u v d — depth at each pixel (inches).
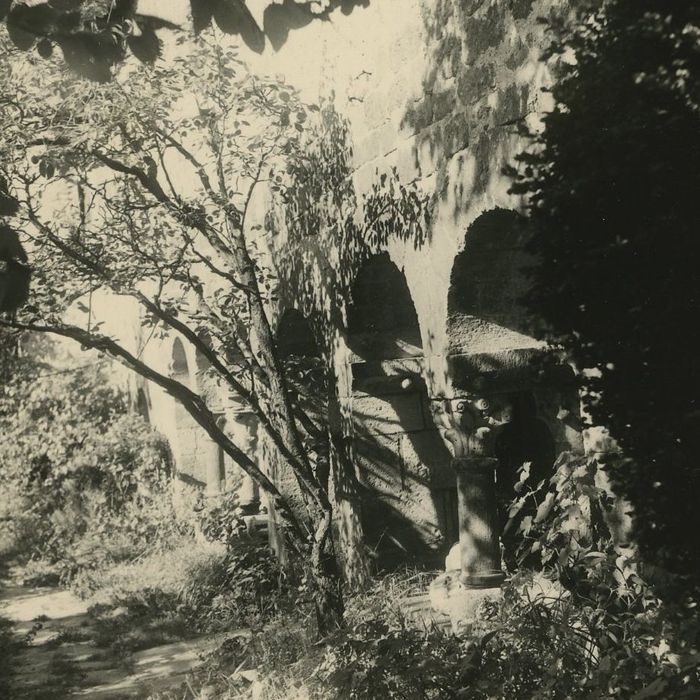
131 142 285.0
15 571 511.2
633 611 182.2
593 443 193.3
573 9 193.5
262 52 354.6
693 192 135.1
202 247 445.7
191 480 542.0
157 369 584.1
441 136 246.1
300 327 374.0
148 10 333.1
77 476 567.5
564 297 151.9
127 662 323.9
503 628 194.7
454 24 239.0
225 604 366.3
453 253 241.9
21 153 279.6
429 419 318.0
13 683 306.7
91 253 291.6
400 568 314.2
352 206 301.7
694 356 138.9
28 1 312.8
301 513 386.0
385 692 196.4
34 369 621.0
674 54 137.6
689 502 147.9
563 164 148.7
